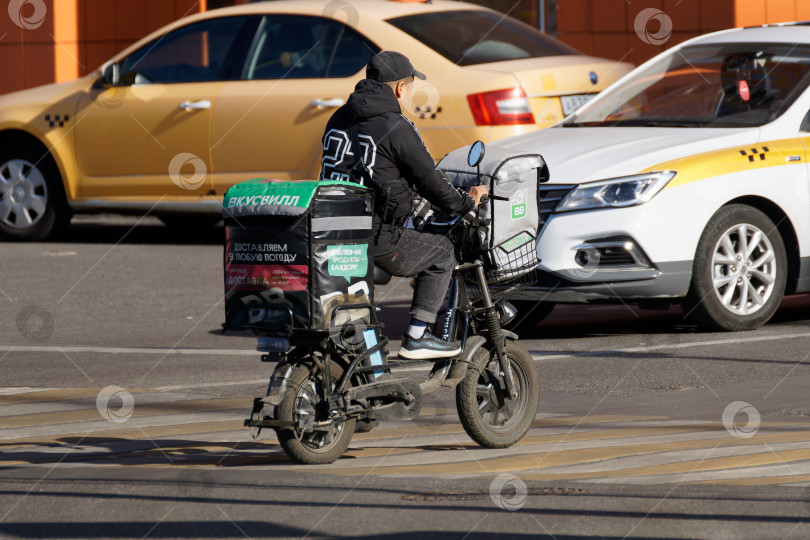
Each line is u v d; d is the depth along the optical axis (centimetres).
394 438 1408
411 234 1312
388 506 1112
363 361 1267
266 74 2989
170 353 2002
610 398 1608
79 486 1204
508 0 4506
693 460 1255
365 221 1246
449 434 1424
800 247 2138
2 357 1975
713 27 4294
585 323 2244
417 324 1314
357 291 1246
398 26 2850
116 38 4678
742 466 1227
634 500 1106
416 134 1296
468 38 2842
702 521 1041
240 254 1239
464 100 2700
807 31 2336
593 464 1252
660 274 2002
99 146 3177
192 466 1281
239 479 1217
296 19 2970
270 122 2944
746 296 2088
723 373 1747
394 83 1314
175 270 2852
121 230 3669
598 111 2378
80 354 1995
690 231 2017
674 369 1784
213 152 3023
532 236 1378
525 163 1359
